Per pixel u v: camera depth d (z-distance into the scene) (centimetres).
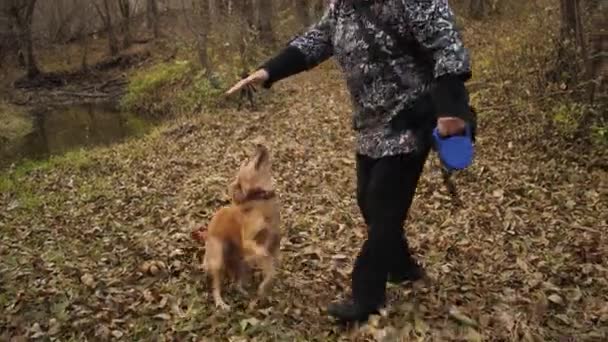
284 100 1662
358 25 386
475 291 470
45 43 3697
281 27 2647
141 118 2080
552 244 561
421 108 384
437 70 351
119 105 2394
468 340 401
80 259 619
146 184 980
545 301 443
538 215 635
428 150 400
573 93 901
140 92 2284
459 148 349
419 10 360
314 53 425
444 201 696
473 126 363
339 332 422
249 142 1204
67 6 3762
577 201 669
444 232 600
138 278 545
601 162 783
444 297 456
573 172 762
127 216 795
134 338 438
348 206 723
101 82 2977
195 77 2028
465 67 348
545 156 833
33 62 3144
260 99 1678
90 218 812
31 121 2253
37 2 3734
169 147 1289
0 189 1094
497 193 700
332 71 1972
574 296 455
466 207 671
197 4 2222
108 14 3400
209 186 880
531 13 1625
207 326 445
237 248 489
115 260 604
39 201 955
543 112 927
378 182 396
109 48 3472
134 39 3494
